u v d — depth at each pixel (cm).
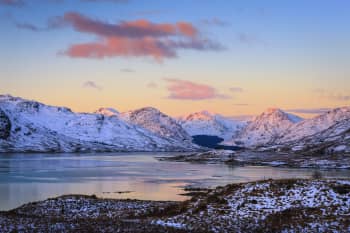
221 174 16212
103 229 3806
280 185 4894
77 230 3738
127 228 3884
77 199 6638
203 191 10088
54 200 6525
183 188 10825
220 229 3791
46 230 3703
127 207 6169
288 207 4266
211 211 4456
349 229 3597
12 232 3569
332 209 4091
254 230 3725
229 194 4922
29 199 8381
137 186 11325
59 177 14375
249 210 4341
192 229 3831
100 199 6894
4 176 14725
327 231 3584
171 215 4744
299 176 14838
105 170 18412
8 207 7225
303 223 3806
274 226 3812
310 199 4400
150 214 5153
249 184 5172
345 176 14675
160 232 3694
